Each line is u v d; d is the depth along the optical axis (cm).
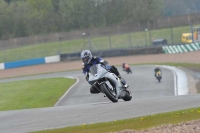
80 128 3366
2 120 4381
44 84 14000
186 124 3108
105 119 3769
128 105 4531
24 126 3834
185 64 15312
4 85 15012
